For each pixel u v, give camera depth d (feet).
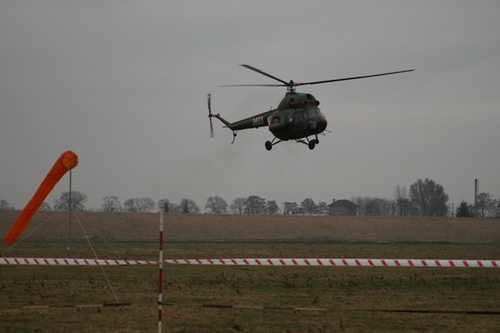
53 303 134.21
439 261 110.11
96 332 102.17
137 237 641.40
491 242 640.99
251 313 123.44
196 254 329.31
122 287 166.30
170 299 143.13
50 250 337.52
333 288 172.14
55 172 139.03
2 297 143.13
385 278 202.49
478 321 116.78
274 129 235.20
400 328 109.40
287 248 419.95
